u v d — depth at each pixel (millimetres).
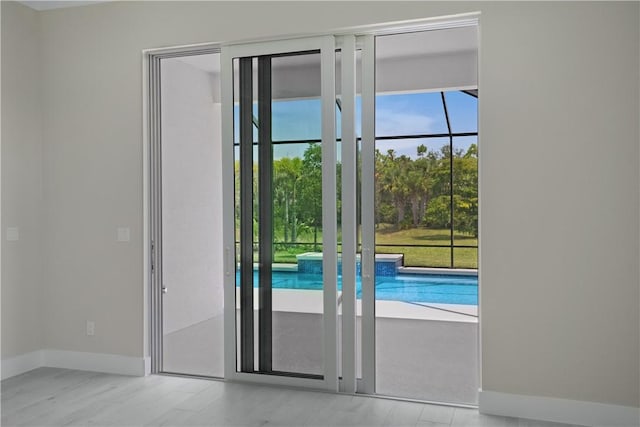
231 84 4047
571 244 3301
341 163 3814
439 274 5711
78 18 4379
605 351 3250
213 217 6480
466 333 5359
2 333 4156
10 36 4223
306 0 3795
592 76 3254
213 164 6520
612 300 3234
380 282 5930
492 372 3447
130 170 4254
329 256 3818
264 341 4008
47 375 4238
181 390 3883
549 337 3344
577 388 3297
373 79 3770
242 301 4051
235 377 4062
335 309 3809
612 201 3229
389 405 3588
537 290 3361
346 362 3820
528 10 3354
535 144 3354
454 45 5113
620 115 3211
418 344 5031
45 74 4488
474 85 5281
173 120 5727
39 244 4488
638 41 3174
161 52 4258
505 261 3418
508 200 3406
